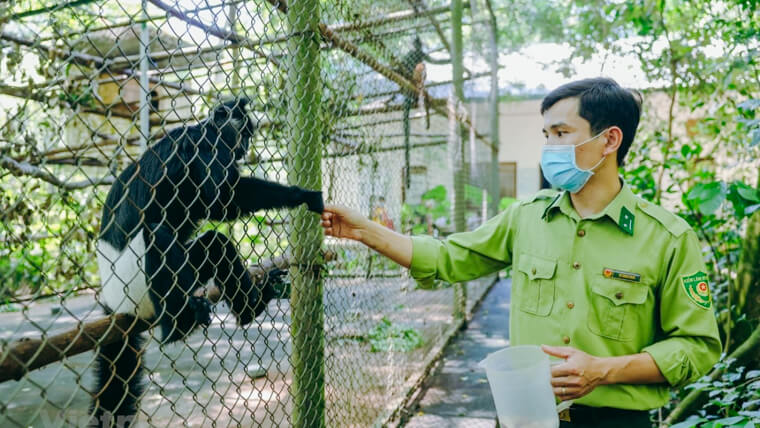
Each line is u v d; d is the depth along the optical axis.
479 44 8.37
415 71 5.00
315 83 2.47
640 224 1.83
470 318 7.29
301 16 2.43
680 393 3.79
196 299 2.24
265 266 2.52
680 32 5.38
